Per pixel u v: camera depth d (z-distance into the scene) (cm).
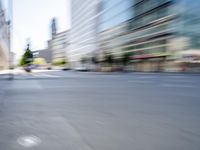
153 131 387
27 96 855
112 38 6644
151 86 1320
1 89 1142
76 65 11306
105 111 560
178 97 827
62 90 1086
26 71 4897
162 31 4381
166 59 4272
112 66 6506
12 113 535
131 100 752
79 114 524
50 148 306
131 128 406
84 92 999
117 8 6238
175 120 465
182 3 3778
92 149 303
